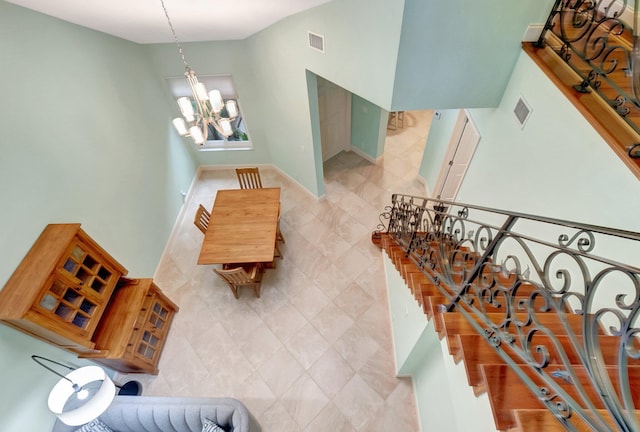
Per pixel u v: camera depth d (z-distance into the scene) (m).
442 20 2.22
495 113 2.91
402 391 3.12
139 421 2.59
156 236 4.36
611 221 1.67
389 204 5.14
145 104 4.25
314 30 2.96
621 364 0.86
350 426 2.94
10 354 2.25
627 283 1.61
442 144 4.49
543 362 1.08
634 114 1.75
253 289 4.02
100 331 2.78
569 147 1.97
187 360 3.49
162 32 3.42
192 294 4.10
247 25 3.30
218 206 4.14
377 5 2.27
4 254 2.21
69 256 2.40
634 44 1.54
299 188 5.52
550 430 1.03
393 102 2.70
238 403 2.52
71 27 2.99
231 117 3.16
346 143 6.11
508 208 2.69
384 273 4.15
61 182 2.81
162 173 4.63
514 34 2.36
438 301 1.98
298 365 3.37
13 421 2.28
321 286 4.06
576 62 2.09
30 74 2.60
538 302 2.16
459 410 1.52
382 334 3.57
